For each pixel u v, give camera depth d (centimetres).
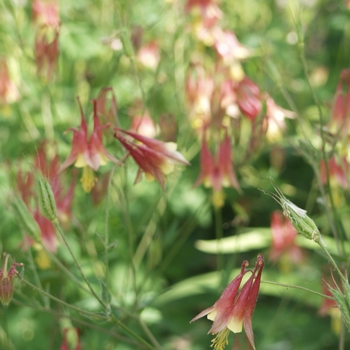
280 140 81
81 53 91
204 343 95
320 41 130
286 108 99
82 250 81
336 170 74
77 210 79
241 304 58
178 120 87
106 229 64
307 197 102
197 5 84
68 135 82
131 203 88
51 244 72
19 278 62
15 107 86
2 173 83
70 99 96
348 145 73
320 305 82
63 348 69
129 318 75
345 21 114
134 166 81
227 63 82
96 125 66
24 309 83
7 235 81
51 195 62
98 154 66
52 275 74
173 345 94
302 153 72
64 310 76
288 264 81
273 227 81
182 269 99
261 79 79
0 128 91
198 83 80
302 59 69
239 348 69
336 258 68
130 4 82
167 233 78
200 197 95
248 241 86
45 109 84
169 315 94
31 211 72
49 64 79
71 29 91
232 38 83
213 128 75
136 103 79
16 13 83
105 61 91
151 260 80
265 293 90
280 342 88
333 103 73
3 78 84
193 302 96
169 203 92
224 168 74
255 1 115
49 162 73
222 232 107
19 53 87
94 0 101
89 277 75
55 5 86
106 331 68
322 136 68
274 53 104
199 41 86
